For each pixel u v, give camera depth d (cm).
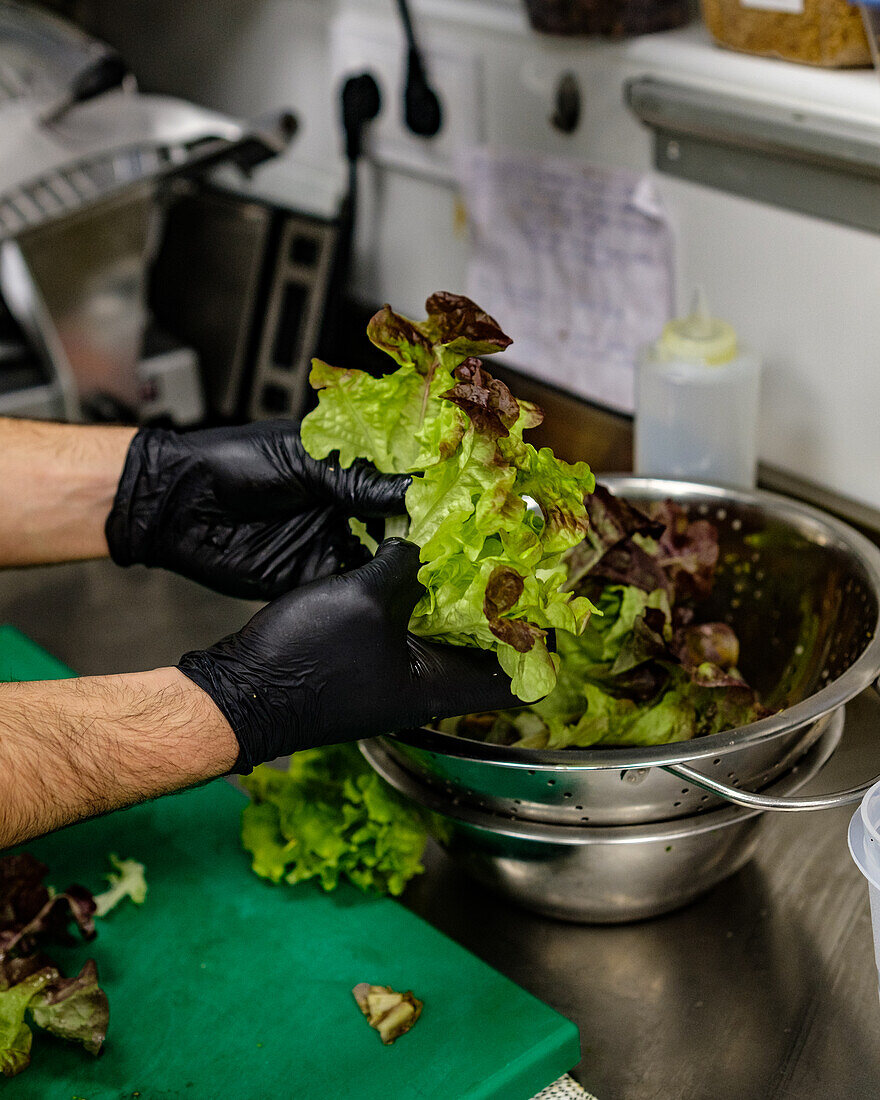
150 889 82
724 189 97
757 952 75
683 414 96
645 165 104
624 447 117
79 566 127
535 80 110
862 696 86
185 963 76
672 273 106
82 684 64
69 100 115
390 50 123
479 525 62
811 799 61
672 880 71
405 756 72
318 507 79
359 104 124
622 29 100
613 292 112
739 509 86
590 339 116
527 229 117
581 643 77
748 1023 70
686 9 102
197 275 140
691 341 94
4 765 58
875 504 99
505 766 63
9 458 83
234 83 148
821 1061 67
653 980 73
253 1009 72
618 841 66
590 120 107
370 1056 68
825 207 90
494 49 112
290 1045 69
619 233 108
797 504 84
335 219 128
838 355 96
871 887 59
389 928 77
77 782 60
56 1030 70
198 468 79
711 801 68
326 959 75
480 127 118
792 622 86
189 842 86
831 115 87
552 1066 67
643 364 97
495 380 64
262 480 77
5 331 130
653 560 76
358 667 62
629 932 77
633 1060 68
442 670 65
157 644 113
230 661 63
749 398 96
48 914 77
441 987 72
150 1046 71
